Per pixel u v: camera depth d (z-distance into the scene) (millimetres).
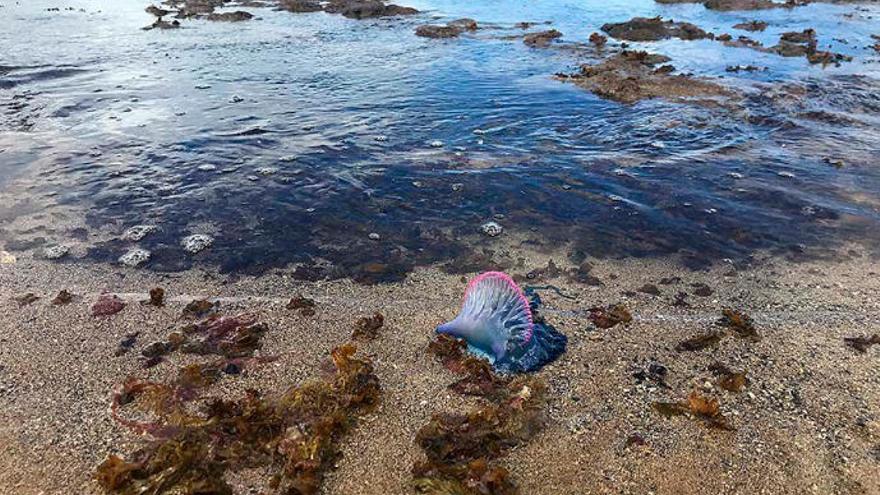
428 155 1639
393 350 936
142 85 2195
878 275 1146
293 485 694
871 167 1585
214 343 952
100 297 1073
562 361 912
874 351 937
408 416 805
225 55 2643
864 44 2891
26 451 750
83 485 704
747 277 1145
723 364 909
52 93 2096
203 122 1851
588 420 799
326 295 1084
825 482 712
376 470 724
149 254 1207
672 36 3029
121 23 3293
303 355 926
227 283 1120
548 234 1284
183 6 3795
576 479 716
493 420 785
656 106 2029
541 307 1049
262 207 1377
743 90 2189
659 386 862
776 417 807
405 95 2119
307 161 1594
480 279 940
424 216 1348
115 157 1613
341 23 3389
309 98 2076
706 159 1632
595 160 1621
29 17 3408
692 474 722
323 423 763
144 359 917
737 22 3387
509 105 2027
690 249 1231
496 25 3316
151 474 712
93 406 823
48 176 1508
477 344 914
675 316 1028
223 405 794
